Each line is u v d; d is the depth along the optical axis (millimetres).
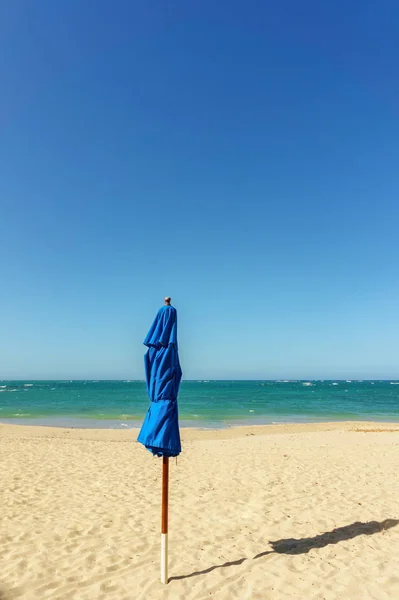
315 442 15711
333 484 8688
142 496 7848
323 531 5965
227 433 20938
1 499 7582
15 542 5559
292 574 4602
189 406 41281
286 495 7824
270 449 13672
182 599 4125
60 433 20328
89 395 60469
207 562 4934
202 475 9609
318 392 77562
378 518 6523
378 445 14633
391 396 63344
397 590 4273
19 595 4223
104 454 12641
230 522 6340
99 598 4168
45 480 9117
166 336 4461
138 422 26250
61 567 4836
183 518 6539
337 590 4266
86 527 6145
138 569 4762
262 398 56781
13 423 25484
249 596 4164
